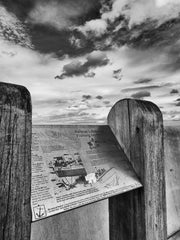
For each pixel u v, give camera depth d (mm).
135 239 1152
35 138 889
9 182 660
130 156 1164
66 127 1041
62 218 1551
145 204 1111
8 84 706
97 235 1708
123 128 1203
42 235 1467
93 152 1053
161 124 1228
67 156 934
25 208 691
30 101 745
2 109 657
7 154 660
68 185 852
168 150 1988
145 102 1230
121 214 1245
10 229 655
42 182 795
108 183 979
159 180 1204
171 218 1922
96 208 1724
